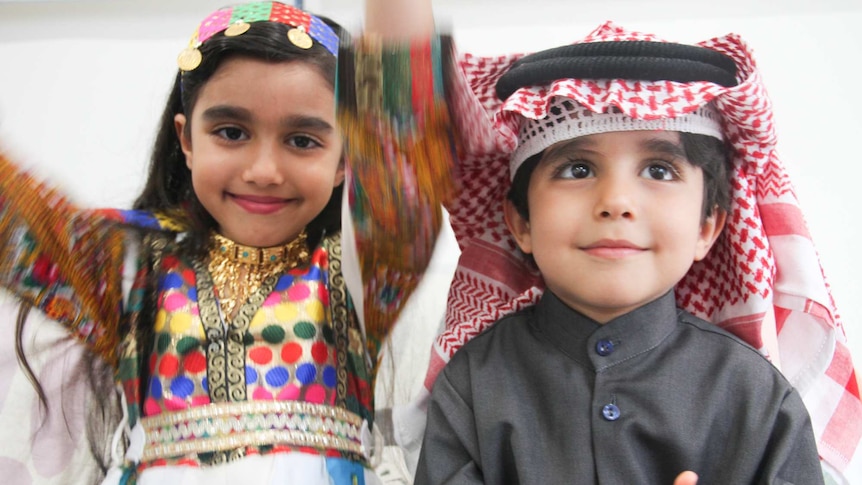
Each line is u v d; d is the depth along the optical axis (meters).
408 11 1.04
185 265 1.27
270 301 1.23
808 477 0.96
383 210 1.14
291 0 1.79
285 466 1.13
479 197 1.21
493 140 1.08
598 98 1.01
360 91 1.07
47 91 1.96
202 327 1.20
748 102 1.01
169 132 1.34
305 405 1.18
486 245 1.25
